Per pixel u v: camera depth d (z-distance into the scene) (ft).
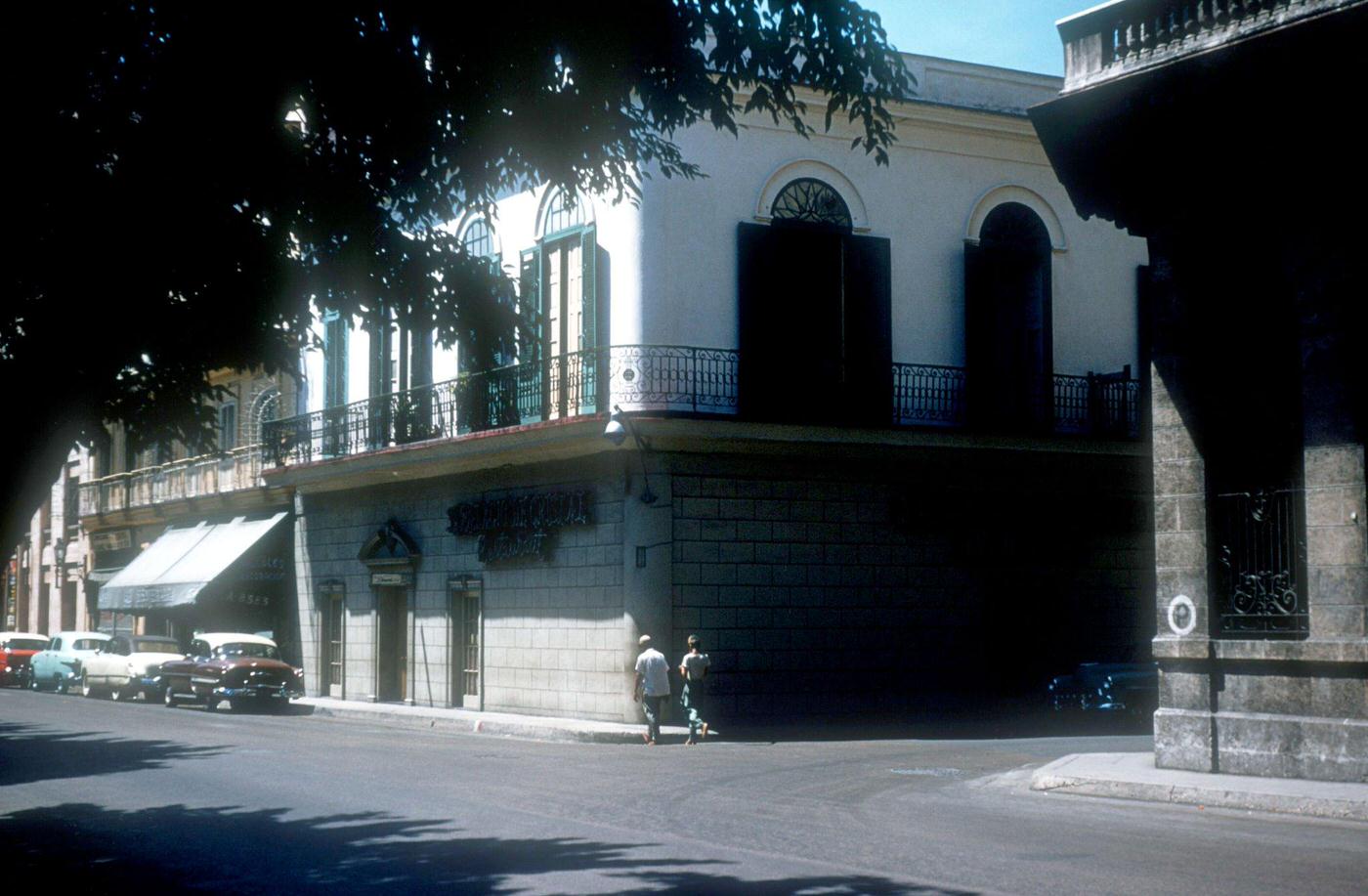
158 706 112.88
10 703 115.96
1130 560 99.09
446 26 33.40
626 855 34.76
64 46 28.78
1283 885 29.89
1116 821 41.47
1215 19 50.98
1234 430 52.44
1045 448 94.38
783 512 87.92
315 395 118.93
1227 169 51.75
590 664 87.40
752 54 37.86
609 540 86.43
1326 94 47.24
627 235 86.07
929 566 92.12
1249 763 49.44
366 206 35.19
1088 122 54.08
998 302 96.07
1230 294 52.95
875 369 89.56
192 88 30.63
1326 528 48.16
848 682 88.69
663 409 83.71
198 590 119.34
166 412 32.81
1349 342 48.03
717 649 85.15
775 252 88.07
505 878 31.55
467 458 96.27
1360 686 46.83
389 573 107.34
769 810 44.19
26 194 28.43
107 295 28.68
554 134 37.19
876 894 28.89
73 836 39.93
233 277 31.91
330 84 33.04
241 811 45.09
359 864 34.14
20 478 26.37
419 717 94.17
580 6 34.32
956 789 50.57
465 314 37.70
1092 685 86.48
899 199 92.73
